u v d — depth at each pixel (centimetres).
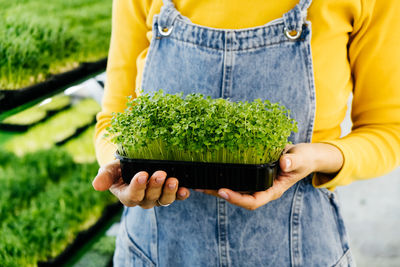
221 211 110
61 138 276
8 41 224
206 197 109
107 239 255
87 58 271
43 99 226
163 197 92
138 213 122
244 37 103
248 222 110
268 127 92
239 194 92
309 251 111
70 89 247
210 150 96
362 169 99
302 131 107
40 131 271
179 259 117
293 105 105
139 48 123
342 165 98
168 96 100
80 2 328
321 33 100
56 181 259
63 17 294
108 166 101
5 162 246
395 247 272
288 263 112
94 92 304
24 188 240
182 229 114
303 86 103
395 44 97
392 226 291
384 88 101
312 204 111
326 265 112
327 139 113
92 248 247
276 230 110
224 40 104
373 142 101
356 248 274
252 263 112
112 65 127
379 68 100
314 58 102
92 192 265
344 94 108
